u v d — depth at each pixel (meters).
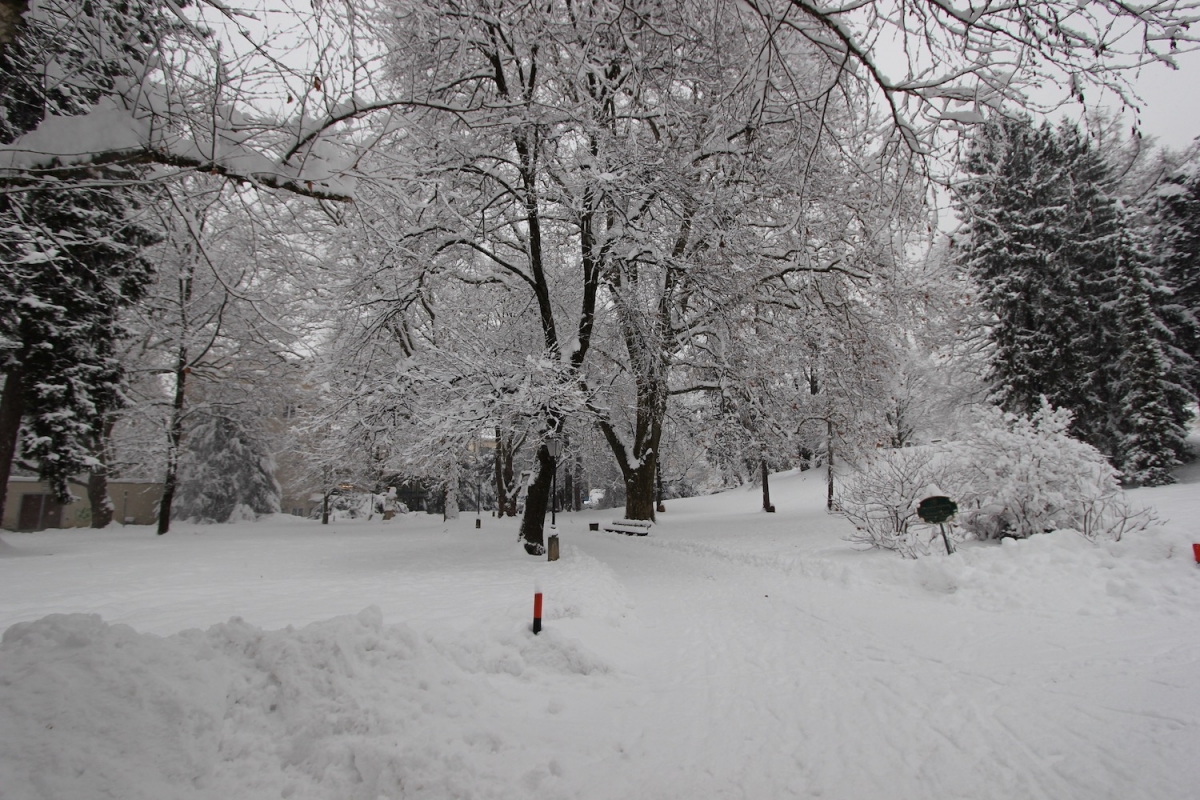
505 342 17.45
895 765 3.93
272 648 4.64
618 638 7.39
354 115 5.32
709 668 6.32
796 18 6.55
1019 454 11.70
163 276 16.31
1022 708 4.66
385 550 17.95
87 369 19.45
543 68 9.06
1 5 3.33
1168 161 27.36
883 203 8.18
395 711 4.31
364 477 36.47
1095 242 23.83
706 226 12.70
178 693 3.84
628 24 7.55
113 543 21.17
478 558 15.16
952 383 31.84
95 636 4.08
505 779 3.76
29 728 3.24
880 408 20.31
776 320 16.56
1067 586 8.05
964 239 25.05
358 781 3.65
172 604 8.71
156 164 5.33
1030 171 24.64
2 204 6.09
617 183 11.84
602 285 15.80
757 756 4.16
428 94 7.78
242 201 5.93
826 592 9.95
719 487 56.53
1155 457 21.27
